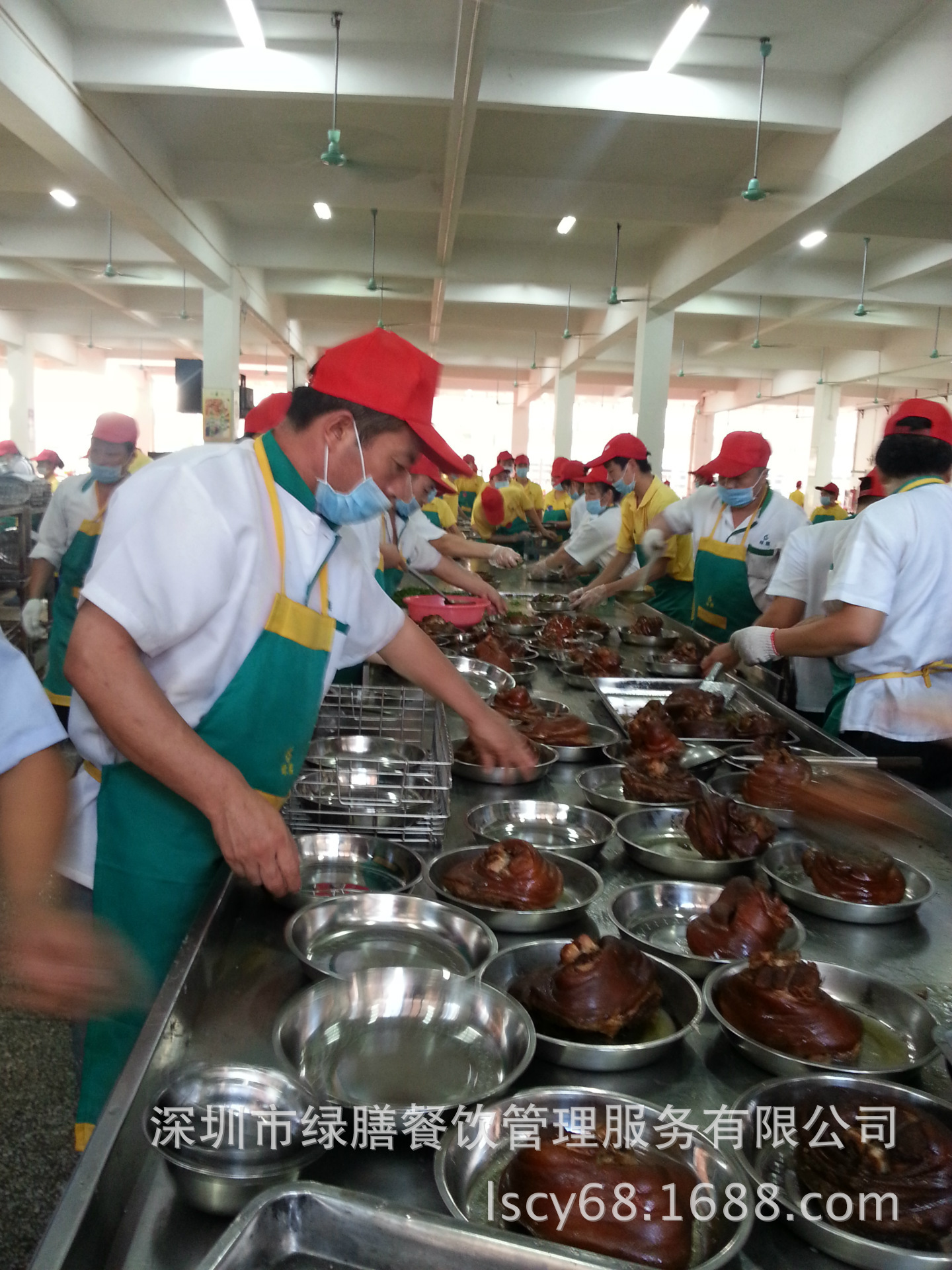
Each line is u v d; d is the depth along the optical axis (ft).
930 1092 3.28
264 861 4.03
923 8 15.81
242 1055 3.44
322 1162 2.87
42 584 13.64
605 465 16.70
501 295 40.09
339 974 3.64
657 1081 3.30
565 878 4.93
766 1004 3.51
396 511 11.75
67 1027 8.89
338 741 6.39
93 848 5.34
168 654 4.53
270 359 68.80
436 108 20.65
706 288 31.22
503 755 6.31
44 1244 2.27
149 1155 2.91
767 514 12.69
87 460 12.75
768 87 18.75
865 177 18.51
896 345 51.80
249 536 4.49
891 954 4.36
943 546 7.98
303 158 24.84
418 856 4.94
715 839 5.20
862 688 8.46
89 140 19.67
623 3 11.71
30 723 3.51
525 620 13.04
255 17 16.79
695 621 13.85
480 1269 2.24
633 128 21.53
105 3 17.38
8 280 46.78
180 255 28.96
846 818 5.41
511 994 3.71
